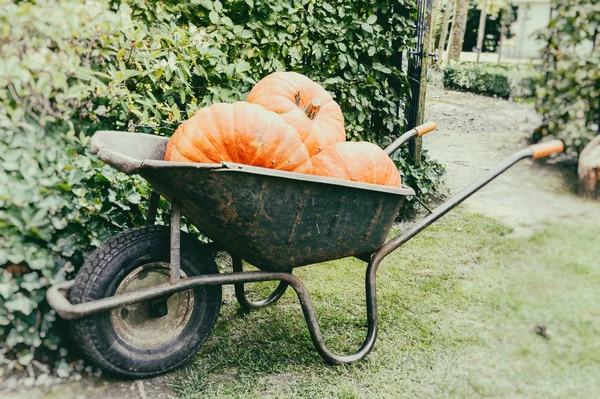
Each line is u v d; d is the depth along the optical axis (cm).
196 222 230
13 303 212
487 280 351
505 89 1359
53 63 226
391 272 364
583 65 510
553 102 548
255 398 226
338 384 239
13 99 223
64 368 223
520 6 589
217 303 247
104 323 212
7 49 219
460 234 436
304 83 296
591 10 490
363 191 239
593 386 241
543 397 233
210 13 351
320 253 247
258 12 389
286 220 228
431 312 308
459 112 1103
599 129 529
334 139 287
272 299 312
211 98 357
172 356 235
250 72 375
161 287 214
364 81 456
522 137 632
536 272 361
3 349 217
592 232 429
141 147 242
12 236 216
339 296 327
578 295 328
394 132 527
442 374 248
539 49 543
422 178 507
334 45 433
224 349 263
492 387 239
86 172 252
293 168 229
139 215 291
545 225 448
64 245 233
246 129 219
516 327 291
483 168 637
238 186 212
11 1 217
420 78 500
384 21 464
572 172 569
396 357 261
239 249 237
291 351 264
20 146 222
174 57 309
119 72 260
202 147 218
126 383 228
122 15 273
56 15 229
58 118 242
